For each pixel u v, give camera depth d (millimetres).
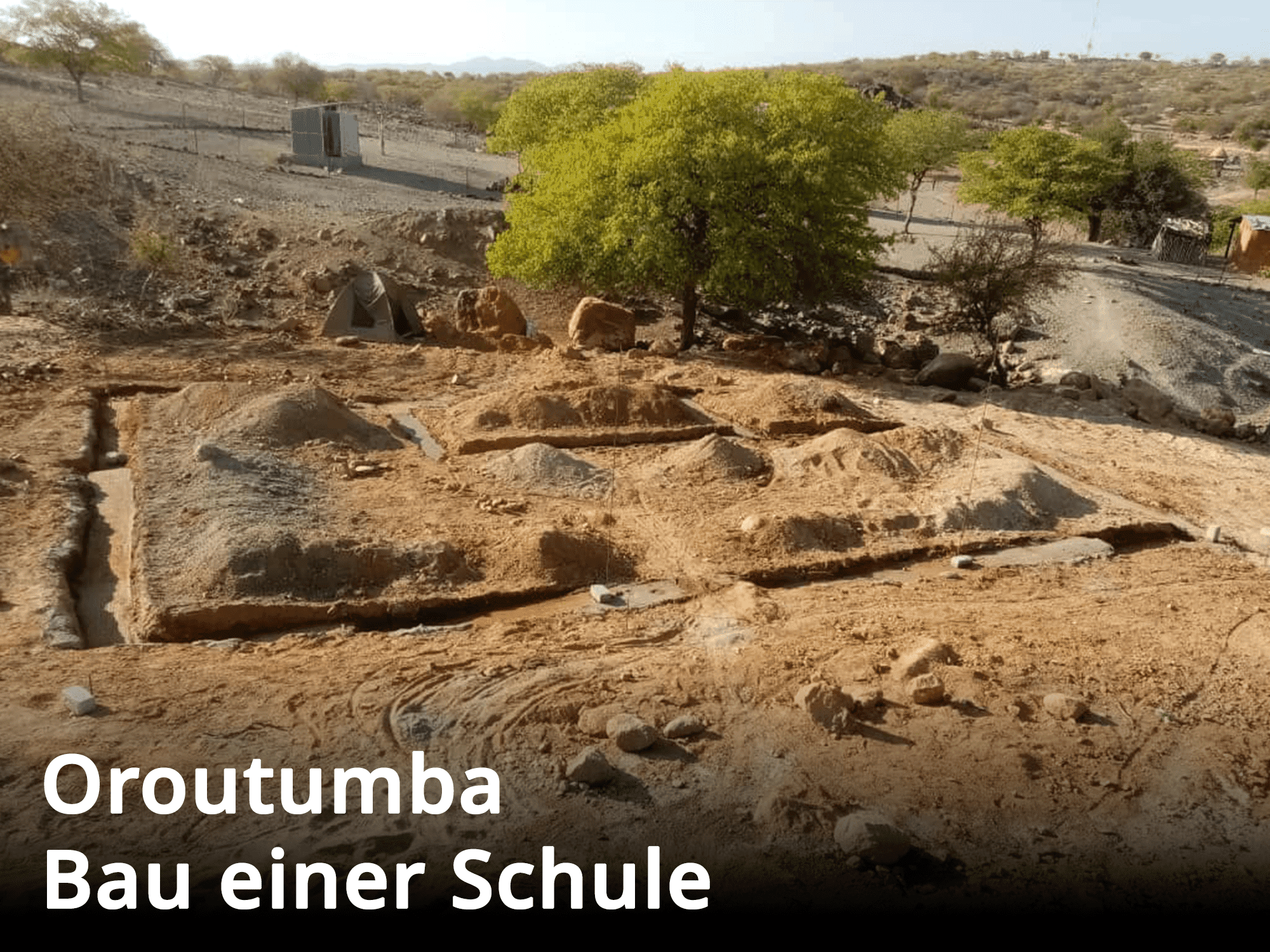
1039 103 114688
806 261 25250
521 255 25297
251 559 11195
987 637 10992
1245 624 11805
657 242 23188
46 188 26375
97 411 16688
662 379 21203
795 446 17688
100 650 9609
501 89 87625
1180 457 19578
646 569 12523
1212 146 97688
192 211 28656
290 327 23109
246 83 74500
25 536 11742
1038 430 20438
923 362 26859
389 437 16500
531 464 15195
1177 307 36875
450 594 11508
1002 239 25625
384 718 8594
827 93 26359
